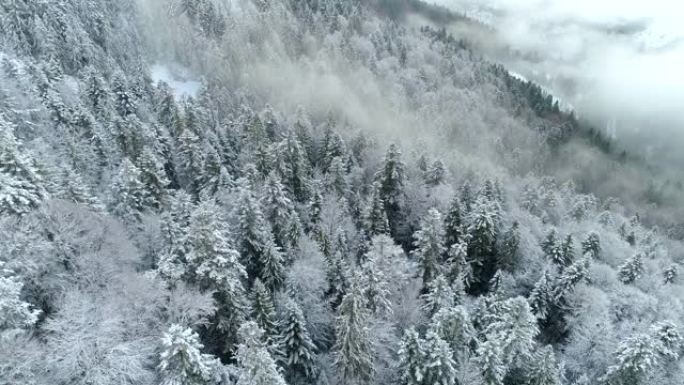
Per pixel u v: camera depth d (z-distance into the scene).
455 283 41.00
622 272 54.62
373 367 31.16
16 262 25.69
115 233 33.34
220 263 28.48
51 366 22.97
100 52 101.69
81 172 50.22
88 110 64.81
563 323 47.69
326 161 72.94
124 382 23.73
